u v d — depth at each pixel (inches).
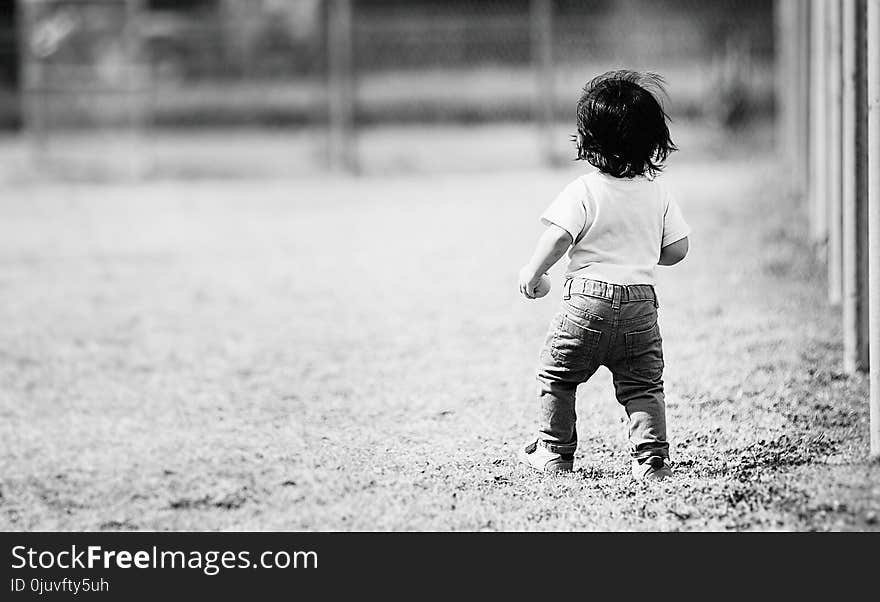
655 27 1590.8
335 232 863.1
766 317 522.3
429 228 860.0
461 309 578.9
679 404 401.1
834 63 528.7
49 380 481.4
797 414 383.9
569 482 335.6
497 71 1710.1
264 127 1697.8
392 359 490.9
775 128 1396.4
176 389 459.8
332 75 1307.8
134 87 1396.4
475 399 424.5
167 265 749.3
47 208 1065.5
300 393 445.4
